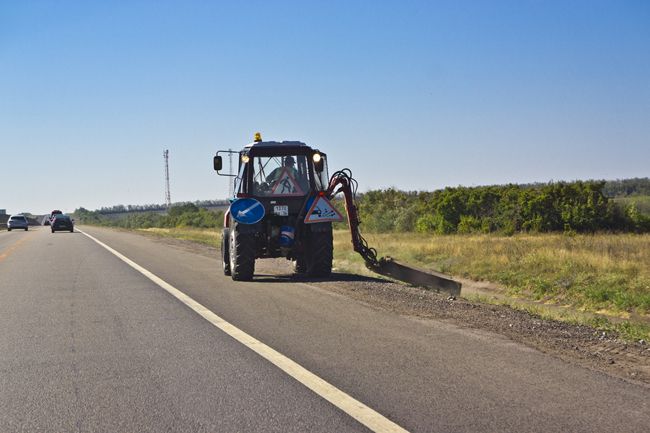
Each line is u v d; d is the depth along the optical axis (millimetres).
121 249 29828
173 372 6672
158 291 13305
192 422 5125
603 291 16344
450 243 28828
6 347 8078
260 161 15125
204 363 7020
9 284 15148
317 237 15320
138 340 8344
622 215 42031
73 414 5402
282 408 5418
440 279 14156
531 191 43469
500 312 10695
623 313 15039
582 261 19969
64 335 8797
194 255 25359
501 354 7238
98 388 6145
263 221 15398
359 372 6500
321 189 15383
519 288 18922
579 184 43281
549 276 19141
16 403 5738
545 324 9562
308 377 6344
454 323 9258
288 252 15516
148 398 5793
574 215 41500
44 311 10922
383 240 34844
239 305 11109
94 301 12000
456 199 45938
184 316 10102
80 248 30922
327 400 5602
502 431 4793
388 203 61125
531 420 5020
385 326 8977
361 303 11188
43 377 6602
